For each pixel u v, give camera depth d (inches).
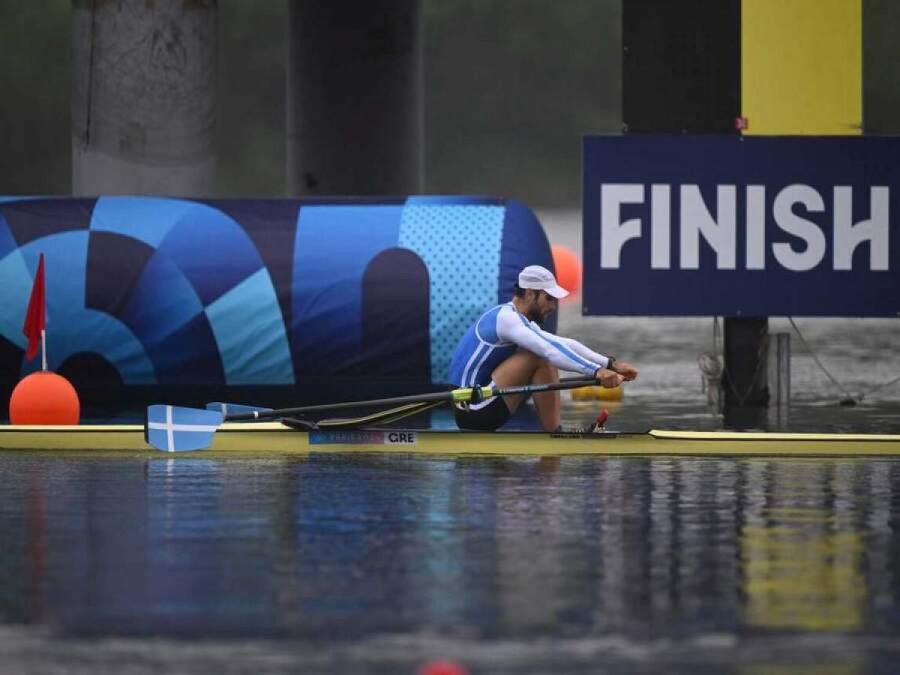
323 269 2236.7
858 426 2151.8
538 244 2290.8
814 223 2380.7
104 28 3009.4
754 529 1288.1
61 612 988.6
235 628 949.2
